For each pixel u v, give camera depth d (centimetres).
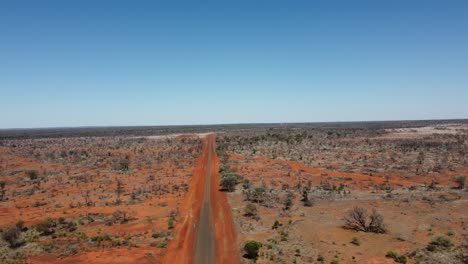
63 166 9444
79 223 4338
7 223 4331
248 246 3127
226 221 4250
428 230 3709
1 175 8181
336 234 3659
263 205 5044
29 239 3678
